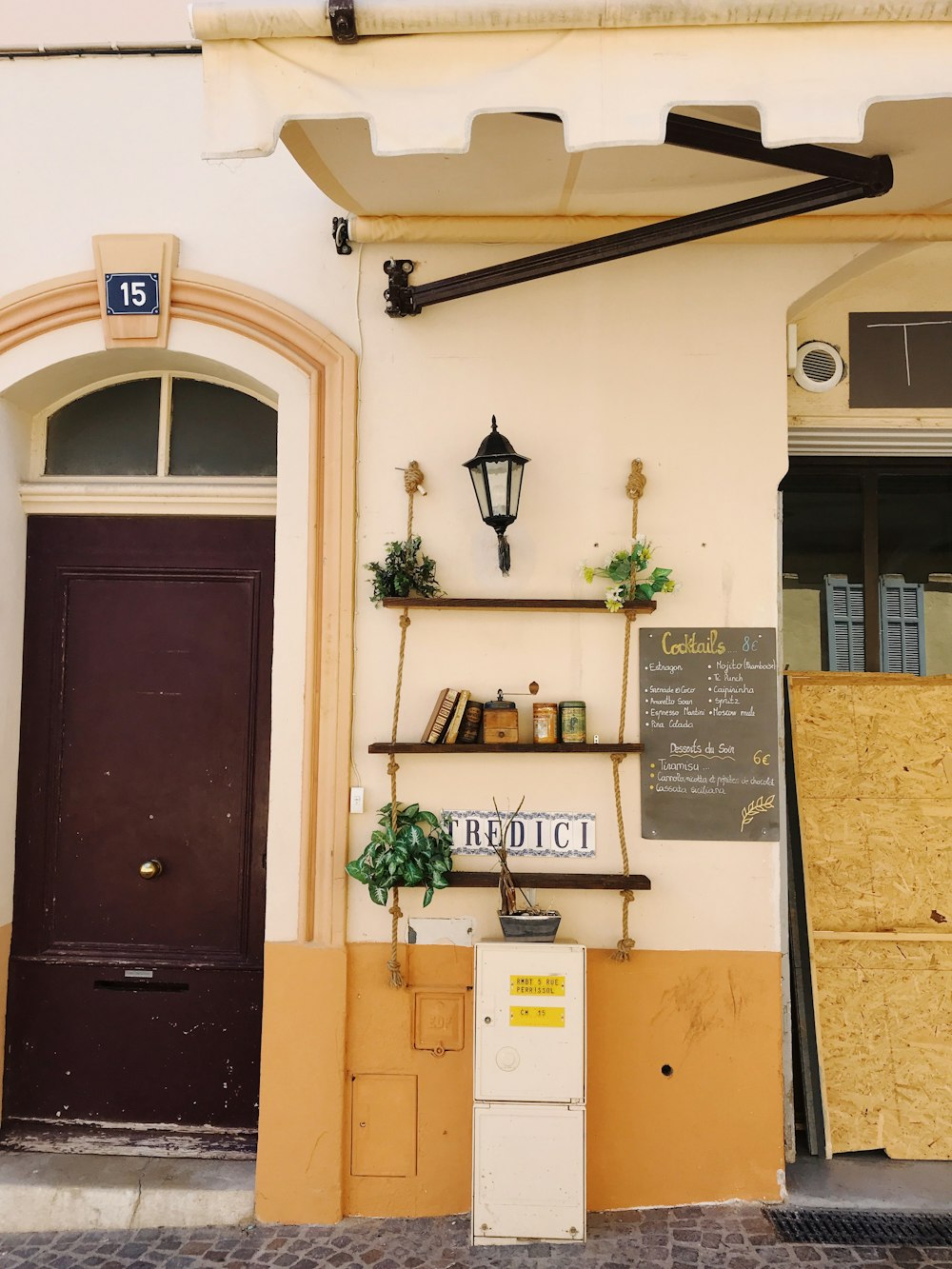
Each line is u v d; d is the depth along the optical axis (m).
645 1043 3.22
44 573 3.75
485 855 3.29
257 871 3.63
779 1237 3.01
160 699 3.70
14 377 3.48
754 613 3.34
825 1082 3.53
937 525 3.96
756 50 2.30
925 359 3.64
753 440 3.38
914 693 3.79
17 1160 3.40
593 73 2.31
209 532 3.73
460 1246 3.00
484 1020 3.00
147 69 3.51
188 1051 3.60
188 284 3.41
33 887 3.67
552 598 3.36
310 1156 3.19
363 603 3.36
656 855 3.28
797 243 3.37
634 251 3.08
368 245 3.40
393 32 2.32
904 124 2.68
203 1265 2.95
